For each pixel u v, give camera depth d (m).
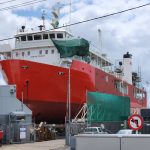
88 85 38.94
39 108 35.16
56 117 38.47
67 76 36.69
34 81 34.03
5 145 29.78
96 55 44.56
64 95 36.41
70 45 37.91
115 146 7.82
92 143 7.98
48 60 38.50
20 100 33.69
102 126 30.92
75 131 29.66
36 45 39.12
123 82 52.50
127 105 37.50
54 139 37.47
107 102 33.84
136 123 13.02
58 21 39.31
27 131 33.03
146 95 70.94
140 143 7.68
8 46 40.97
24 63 33.75
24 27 40.28
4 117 32.44
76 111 38.19
